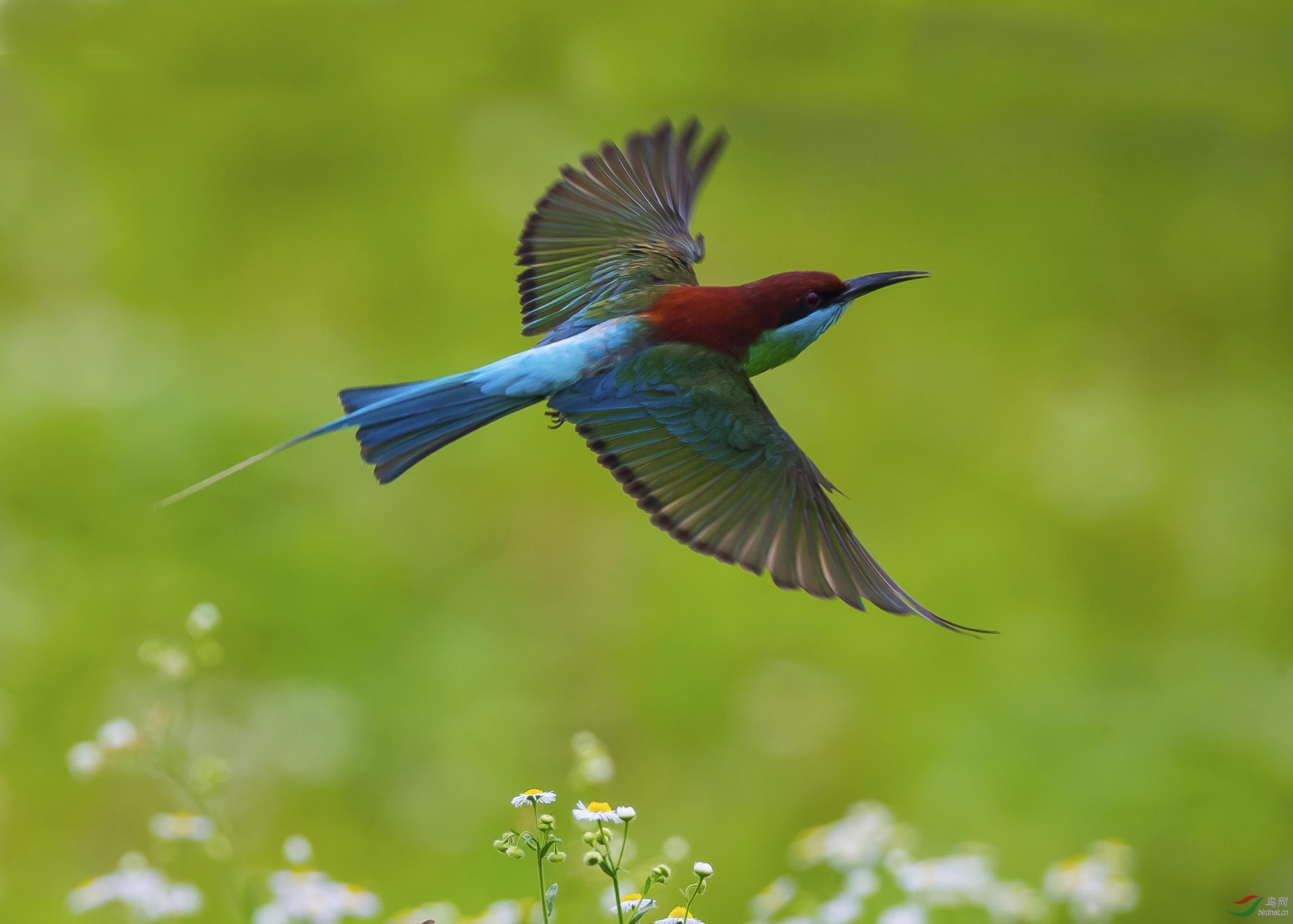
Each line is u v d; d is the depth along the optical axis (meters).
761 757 11.05
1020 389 17.20
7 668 10.77
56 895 9.05
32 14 21.14
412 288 18.17
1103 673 12.04
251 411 14.76
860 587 4.66
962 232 20.05
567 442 15.17
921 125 21.62
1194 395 17.28
